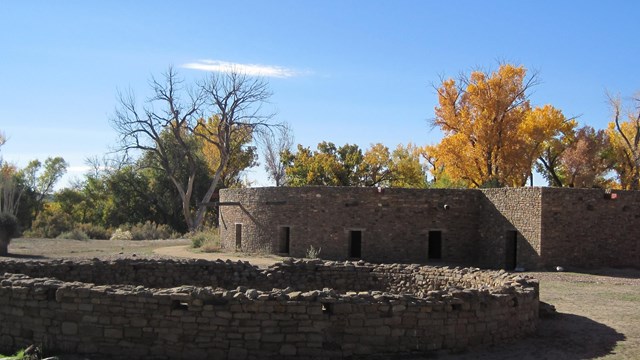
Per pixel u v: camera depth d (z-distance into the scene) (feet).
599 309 53.83
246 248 115.03
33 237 153.38
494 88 153.58
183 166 209.87
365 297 35.40
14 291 36.68
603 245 90.12
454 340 36.78
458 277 55.16
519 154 154.10
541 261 88.28
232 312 34.24
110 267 55.67
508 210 96.27
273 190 110.42
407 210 104.58
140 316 34.63
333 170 179.42
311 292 35.01
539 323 46.09
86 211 223.10
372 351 34.91
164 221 211.20
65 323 35.50
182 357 34.30
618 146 177.47
